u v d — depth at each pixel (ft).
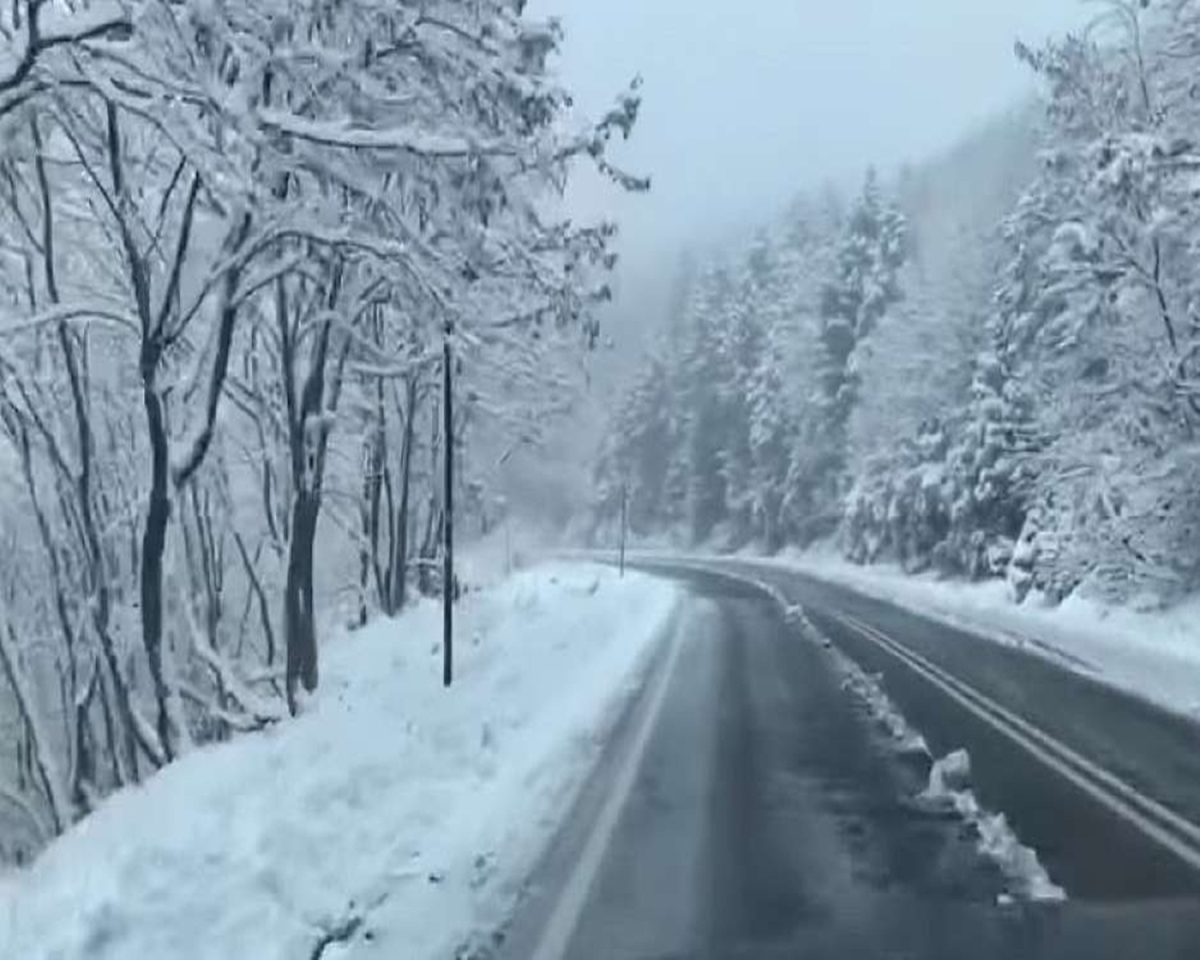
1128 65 112.06
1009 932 26.27
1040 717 59.26
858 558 244.42
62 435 71.87
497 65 46.50
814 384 290.56
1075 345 132.67
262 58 41.37
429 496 134.62
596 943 25.86
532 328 60.34
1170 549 113.09
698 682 73.00
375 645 96.84
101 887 30.27
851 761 47.47
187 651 81.61
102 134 58.44
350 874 30.99
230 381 80.94
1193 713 60.75
